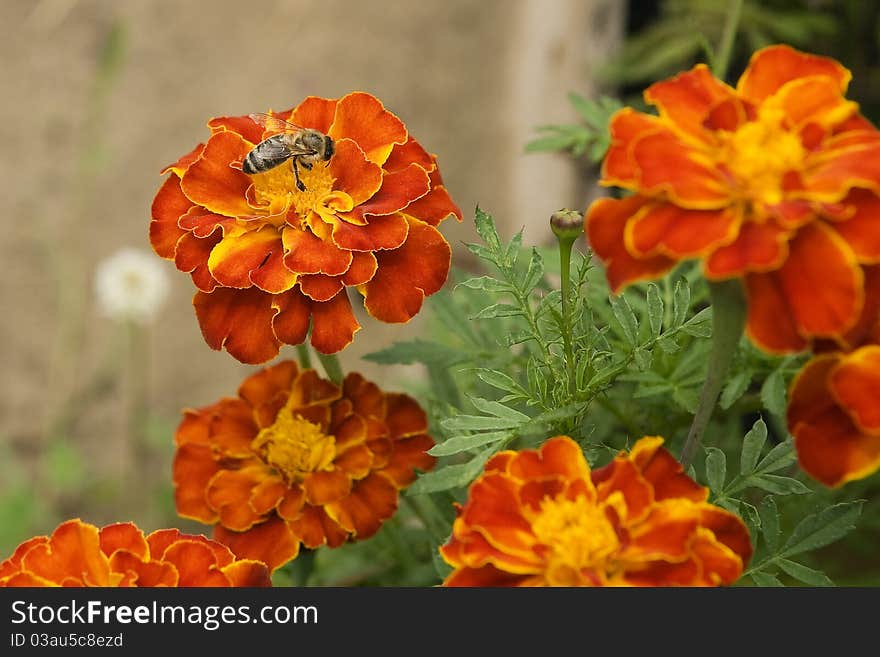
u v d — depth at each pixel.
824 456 0.33
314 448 0.39
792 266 0.33
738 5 0.45
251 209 0.38
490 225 0.38
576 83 0.61
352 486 0.39
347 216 0.37
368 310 0.37
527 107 0.65
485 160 0.67
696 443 0.35
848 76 0.34
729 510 0.36
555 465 0.34
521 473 0.34
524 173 0.64
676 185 0.33
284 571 0.43
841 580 0.45
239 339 0.37
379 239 0.37
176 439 0.40
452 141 0.68
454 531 0.34
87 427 0.61
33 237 0.67
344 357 0.58
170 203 0.38
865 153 0.33
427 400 0.42
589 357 0.38
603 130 0.45
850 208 0.33
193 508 0.40
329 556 0.46
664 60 0.54
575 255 0.39
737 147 0.33
